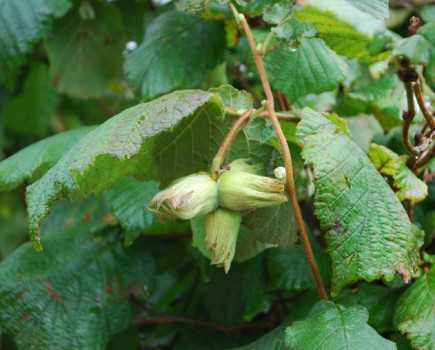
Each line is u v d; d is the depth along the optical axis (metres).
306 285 0.38
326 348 0.27
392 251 0.28
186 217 0.28
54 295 0.41
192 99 0.29
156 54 0.44
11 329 0.41
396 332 0.34
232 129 0.30
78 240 0.44
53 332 0.40
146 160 0.33
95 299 0.42
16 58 0.47
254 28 0.41
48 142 0.41
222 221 0.29
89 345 0.40
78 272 0.43
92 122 0.67
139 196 0.40
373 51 0.27
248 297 0.42
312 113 0.30
